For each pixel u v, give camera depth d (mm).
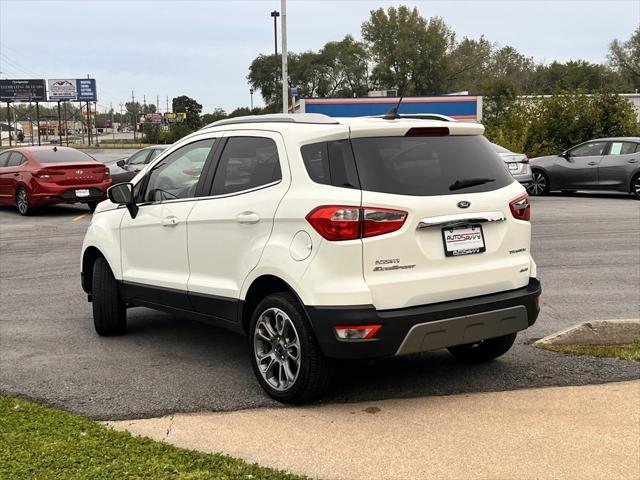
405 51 73188
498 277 4367
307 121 4453
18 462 3447
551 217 13531
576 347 5414
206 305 4906
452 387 4637
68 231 13086
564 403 4293
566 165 18000
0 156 16594
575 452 3623
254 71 87188
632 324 5570
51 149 16141
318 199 4059
